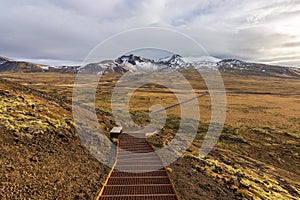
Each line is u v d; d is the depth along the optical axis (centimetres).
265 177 1809
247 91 10819
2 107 1435
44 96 2169
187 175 1316
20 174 907
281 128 3553
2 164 917
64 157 1178
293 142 2891
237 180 1500
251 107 5825
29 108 1580
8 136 1129
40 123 1393
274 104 6488
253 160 2256
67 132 1449
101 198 952
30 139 1198
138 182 1123
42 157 1087
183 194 1018
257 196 1309
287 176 1973
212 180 1381
